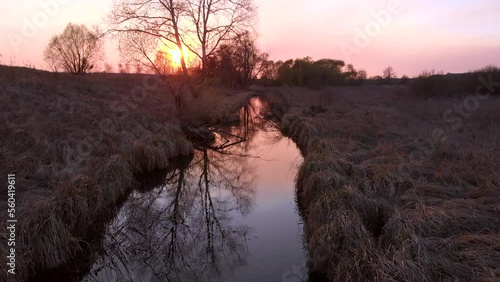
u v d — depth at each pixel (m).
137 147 11.62
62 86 18.38
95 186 7.94
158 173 11.70
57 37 29.52
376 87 52.03
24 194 7.31
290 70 61.47
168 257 7.09
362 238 5.65
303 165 10.16
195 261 6.89
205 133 18.31
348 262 5.20
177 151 13.85
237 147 17.55
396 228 5.81
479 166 9.02
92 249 7.05
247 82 48.50
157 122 16.88
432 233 5.67
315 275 6.09
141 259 7.01
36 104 13.53
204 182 12.40
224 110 24.48
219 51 22.02
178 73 19.28
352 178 8.54
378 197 7.64
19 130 10.08
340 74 53.31
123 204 9.42
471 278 4.42
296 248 7.18
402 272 4.54
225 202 10.30
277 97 38.28
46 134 10.61
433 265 4.66
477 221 5.87
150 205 9.94
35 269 5.73
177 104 19.20
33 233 5.77
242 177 12.59
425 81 31.73
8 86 14.30
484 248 4.96
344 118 19.56
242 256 6.92
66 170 8.84
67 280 6.14
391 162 9.59
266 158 15.38
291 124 20.73
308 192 8.66
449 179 8.42
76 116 13.38
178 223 8.83
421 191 7.62
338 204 6.77
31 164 8.69
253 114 29.55
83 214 7.02
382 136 14.43
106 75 30.50
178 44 18.97
